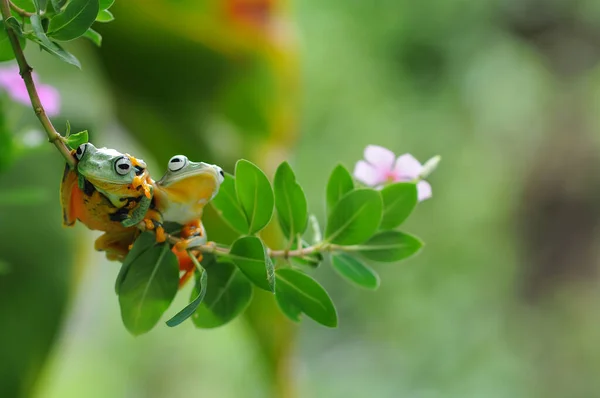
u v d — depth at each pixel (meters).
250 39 1.30
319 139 4.30
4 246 1.26
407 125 4.51
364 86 4.47
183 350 3.55
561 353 4.38
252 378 3.46
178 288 0.95
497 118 4.73
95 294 2.68
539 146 4.82
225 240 1.17
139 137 1.31
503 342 4.27
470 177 4.56
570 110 4.89
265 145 1.33
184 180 0.91
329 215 0.97
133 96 1.30
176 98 1.30
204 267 0.95
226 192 0.96
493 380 4.09
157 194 0.91
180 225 0.92
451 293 4.30
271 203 0.94
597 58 4.98
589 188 4.83
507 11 4.92
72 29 0.91
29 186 1.29
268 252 0.96
